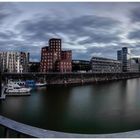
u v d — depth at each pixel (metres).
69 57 161.38
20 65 152.00
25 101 63.88
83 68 181.88
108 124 36.22
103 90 102.19
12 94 73.94
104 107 54.34
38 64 171.12
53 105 57.47
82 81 162.50
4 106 54.66
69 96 78.44
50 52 155.88
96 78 178.50
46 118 41.47
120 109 51.22
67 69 158.38
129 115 43.81
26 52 162.25
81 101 65.94
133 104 59.31
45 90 100.50
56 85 134.00
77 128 34.31
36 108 52.41
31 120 39.88
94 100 68.12
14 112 47.38
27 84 113.62
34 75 130.25
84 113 46.41
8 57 146.50
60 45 159.62
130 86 125.19
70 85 135.12
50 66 155.88
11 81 112.31
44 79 136.50
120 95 81.88
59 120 39.62
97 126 35.00
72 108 52.84
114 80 188.00
